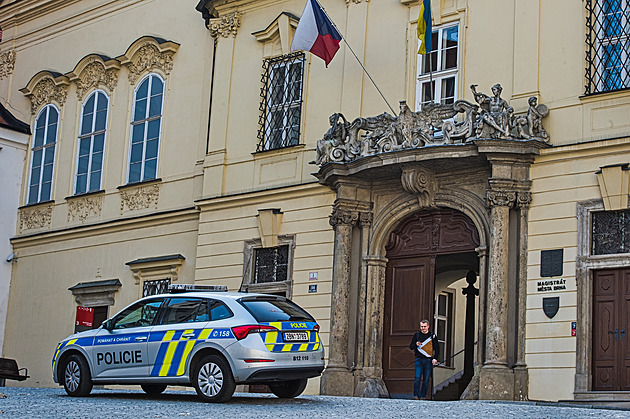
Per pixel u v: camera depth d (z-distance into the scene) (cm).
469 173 1875
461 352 2642
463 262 2180
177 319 1426
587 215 1714
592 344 1678
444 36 1989
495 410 1304
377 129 1934
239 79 2333
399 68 2033
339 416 1170
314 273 2073
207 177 2330
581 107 1761
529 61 1833
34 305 2786
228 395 1351
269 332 1355
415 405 1405
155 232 2505
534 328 1728
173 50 2566
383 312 1983
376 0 2103
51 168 2839
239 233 2242
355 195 2006
